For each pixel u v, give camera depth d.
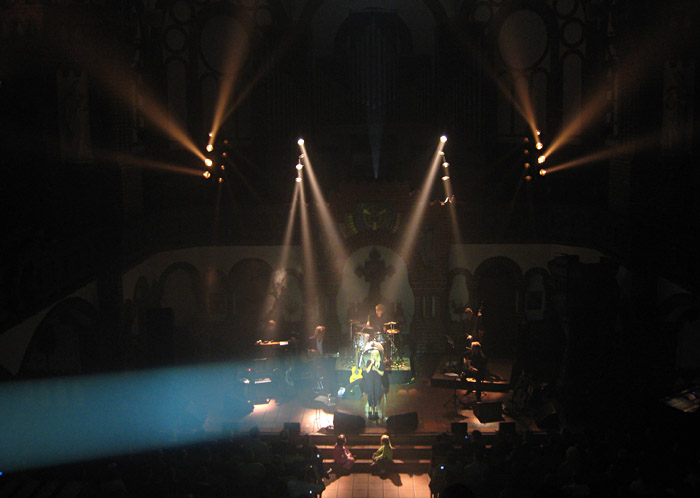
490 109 28.12
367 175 29.41
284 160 28.50
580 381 22.14
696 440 17.27
